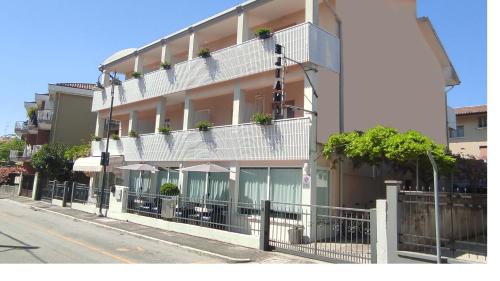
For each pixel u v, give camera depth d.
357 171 16.88
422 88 21.80
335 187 15.60
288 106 14.77
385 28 19.56
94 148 28.20
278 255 11.70
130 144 24.20
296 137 14.83
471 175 17.81
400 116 19.62
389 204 9.65
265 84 17.05
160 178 22.09
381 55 18.98
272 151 15.57
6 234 13.70
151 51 25.14
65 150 32.69
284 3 17.30
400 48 20.45
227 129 17.70
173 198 16.70
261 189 16.11
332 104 15.74
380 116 18.27
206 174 18.91
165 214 16.89
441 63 24.00
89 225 17.95
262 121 15.95
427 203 9.46
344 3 17.12
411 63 21.16
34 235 13.84
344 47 16.72
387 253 9.51
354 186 16.61
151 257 11.07
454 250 9.00
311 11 15.62
